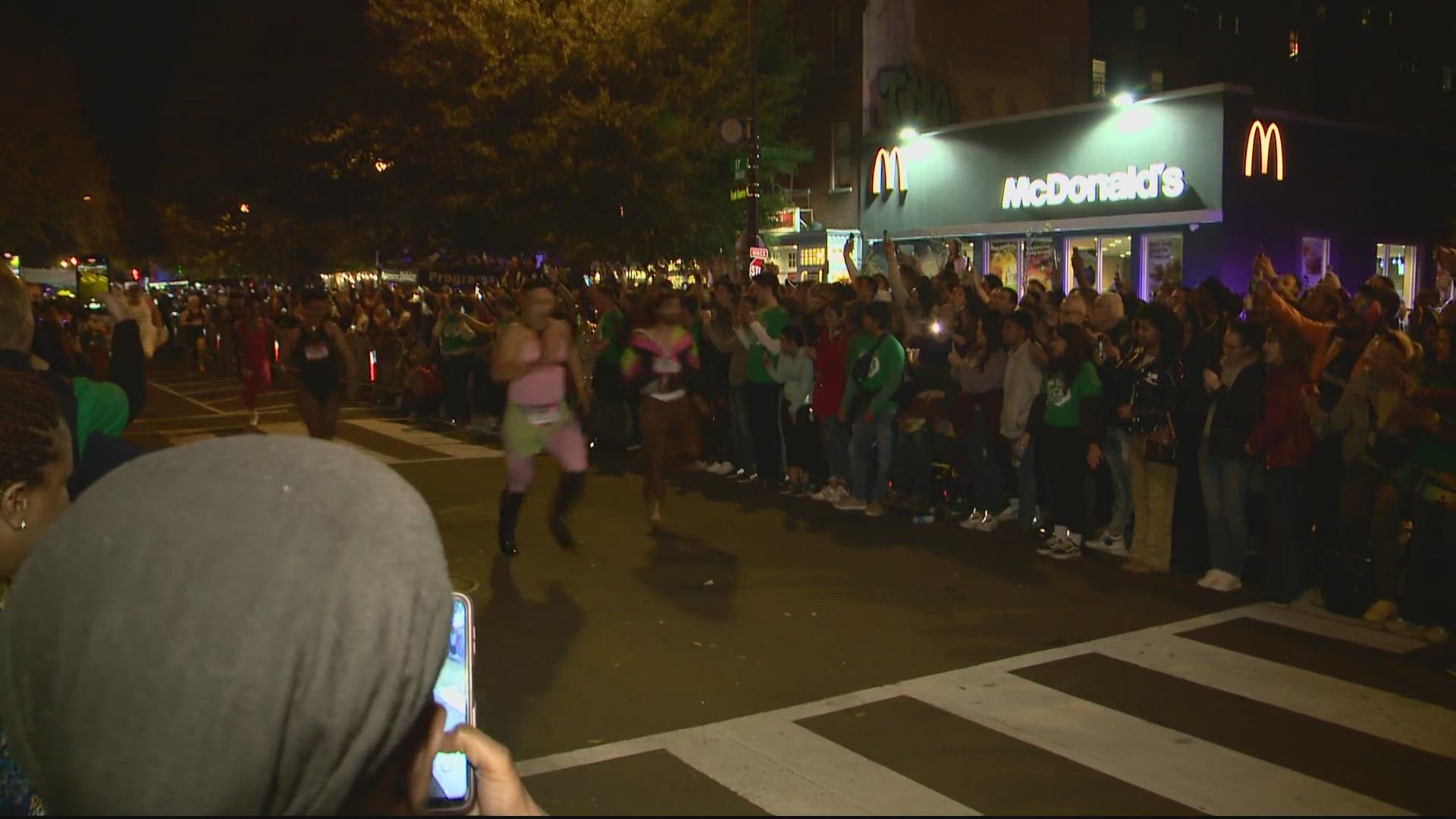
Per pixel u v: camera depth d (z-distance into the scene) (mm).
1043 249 22297
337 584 789
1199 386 7605
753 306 11359
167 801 733
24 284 3406
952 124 25594
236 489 802
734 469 11969
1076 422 7984
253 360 16094
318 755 785
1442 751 4766
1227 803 4258
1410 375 6375
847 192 28281
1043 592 7289
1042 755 4699
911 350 10570
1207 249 19688
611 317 13500
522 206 21734
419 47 21812
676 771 4539
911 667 5844
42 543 795
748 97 23016
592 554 8305
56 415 2375
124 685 737
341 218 30438
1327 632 6449
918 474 9555
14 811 2184
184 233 41000
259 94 29391
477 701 5348
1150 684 5578
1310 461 7262
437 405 16719
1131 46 31984
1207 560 7754
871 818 4125
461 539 8812
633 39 21062
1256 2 35375
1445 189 23625
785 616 6758
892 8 26844
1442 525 6160
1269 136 19953
